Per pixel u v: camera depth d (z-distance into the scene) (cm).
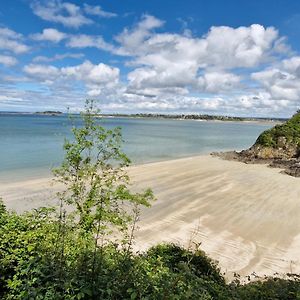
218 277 1141
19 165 3612
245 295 877
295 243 1736
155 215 2056
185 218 2036
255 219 2067
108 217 1257
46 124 12900
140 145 6359
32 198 2309
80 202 1421
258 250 1648
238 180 3156
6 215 1077
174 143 7144
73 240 945
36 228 1004
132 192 2569
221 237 1783
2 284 772
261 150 4847
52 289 590
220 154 5066
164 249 1211
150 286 630
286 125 5325
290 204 2392
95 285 597
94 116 1461
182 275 689
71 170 1485
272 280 1092
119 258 745
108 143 1480
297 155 4831
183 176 3234
